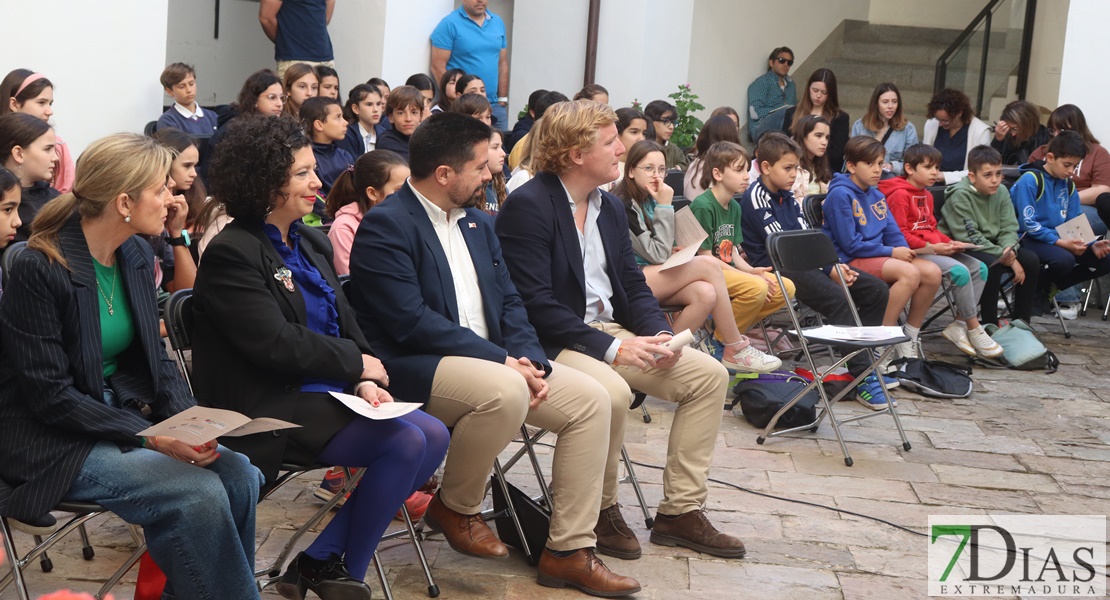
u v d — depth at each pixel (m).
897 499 4.29
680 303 5.01
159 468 2.53
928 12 13.08
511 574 3.41
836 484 4.41
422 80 7.95
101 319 2.68
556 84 10.64
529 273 3.60
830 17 12.41
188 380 2.98
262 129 2.85
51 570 3.24
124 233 2.66
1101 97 8.12
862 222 6.09
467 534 3.27
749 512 4.06
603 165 3.66
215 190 2.86
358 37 8.69
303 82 6.74
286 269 2.93
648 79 10.41
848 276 5.80
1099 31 8.07
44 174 4.24
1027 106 8.37
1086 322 7.89
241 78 9.56
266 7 7.87
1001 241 6.80
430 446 2.99
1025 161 8.36
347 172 4.45
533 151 3.77
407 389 3.20
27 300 2.50
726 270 5.41
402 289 3.23
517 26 10.75
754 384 5.11
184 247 4.39
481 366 3.16
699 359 3.64
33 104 4.99
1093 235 7.14
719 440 4.89
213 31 9.16
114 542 3.48
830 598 3.38
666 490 3.70
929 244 6.31
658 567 3.53
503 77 9.70
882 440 5.02
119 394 2.72
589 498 3.30
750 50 11.59
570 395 3.27
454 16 9.15
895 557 3.73
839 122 9.42
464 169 3.31
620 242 3.92
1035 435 5.23
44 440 2.53
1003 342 6.56
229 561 2.55
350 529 2.92
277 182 2.84
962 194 6.74
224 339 2.85
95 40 5.86
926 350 6.80
